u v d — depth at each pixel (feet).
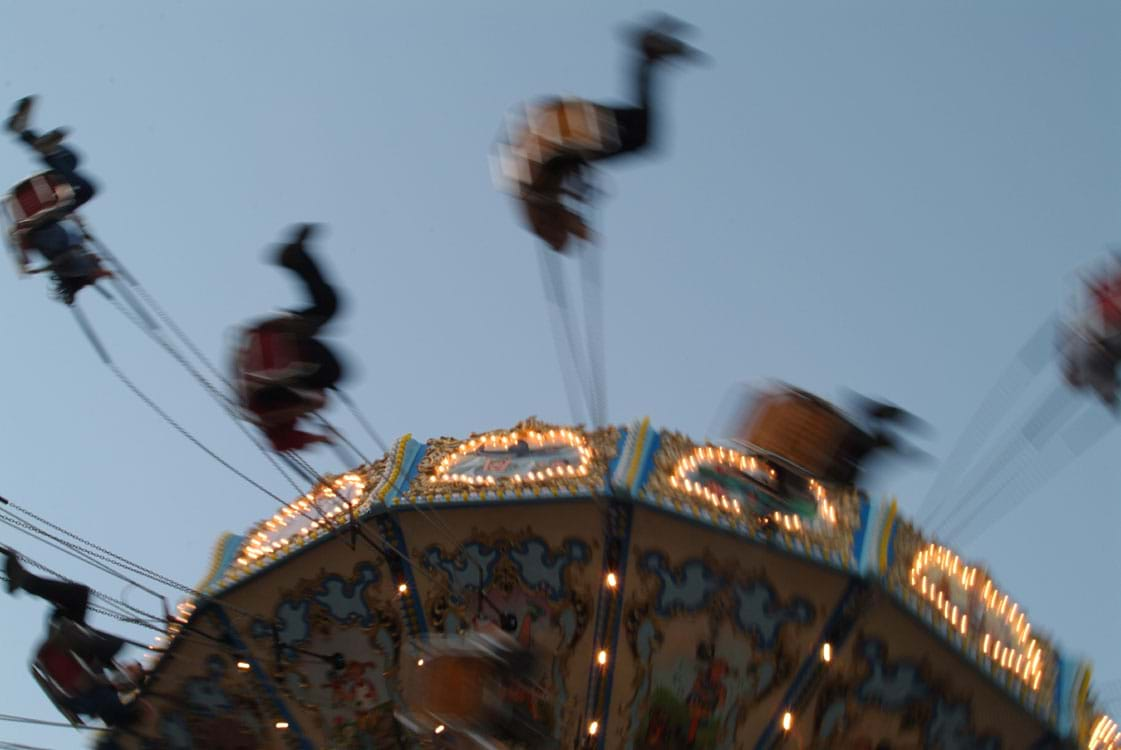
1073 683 51.01
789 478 47.50
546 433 54.08
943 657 49.57
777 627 50.06
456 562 52.49
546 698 50.88
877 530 49.62
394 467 54.03
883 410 45.11
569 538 51.26
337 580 53.52
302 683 53.98
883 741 50.37
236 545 56.90
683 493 49.80
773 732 49.88
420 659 41.93
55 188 42.70
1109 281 40.45
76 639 48.26
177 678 54.95
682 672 50.65
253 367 41.78
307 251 42.06
